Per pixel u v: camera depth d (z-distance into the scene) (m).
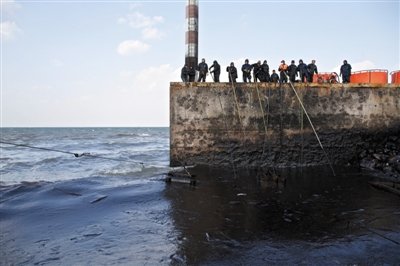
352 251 6.02
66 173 17.53
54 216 8.80
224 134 14.49
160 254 6.08
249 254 5.98
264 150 14.46
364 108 14.67
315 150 14.49
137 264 5.70
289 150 14.47
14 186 12.90
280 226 7.45
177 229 7.39
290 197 9.95
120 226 7.73
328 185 11.37
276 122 14.48
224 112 14.48
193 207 9.11
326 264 5.53
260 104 14.45
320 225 7.47
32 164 21.11
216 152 14.49
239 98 14.49
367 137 14.67
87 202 10.09
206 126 14.49
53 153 30.12
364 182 11.67
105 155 26.36
